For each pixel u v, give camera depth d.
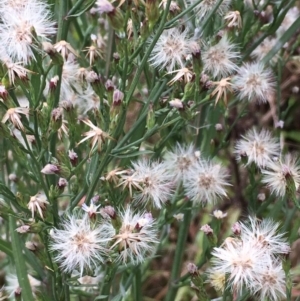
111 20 0.26
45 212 0.27
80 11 0.29
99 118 0.27
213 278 0.28
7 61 0.26
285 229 0.30
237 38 0.31
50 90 0.26
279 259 0.27
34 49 0.27
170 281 0.32
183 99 0.27
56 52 0.26
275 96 0.43
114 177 0.28
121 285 0.30
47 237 0.27
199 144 0.32
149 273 0.41
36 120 0.27
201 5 0.29
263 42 0.34
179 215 0.29
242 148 0.30
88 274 0.27
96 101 0.30
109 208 0.26
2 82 0.26
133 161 0.30
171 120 0.28
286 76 0.47
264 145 0.30
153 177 0.28
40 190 0.32
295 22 0.31
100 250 0.26
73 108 0.28
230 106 0.32
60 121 0.26
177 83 0.27
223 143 0.31
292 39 0.36
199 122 0.31
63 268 0.27
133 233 0.26
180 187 0.30
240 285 0.26
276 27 0.31
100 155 0.27
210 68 0.29
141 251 0.27
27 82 0.26
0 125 0.26
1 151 0.31
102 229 0.27
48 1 0.29
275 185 0.29
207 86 0.27
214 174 0.29
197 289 0.27
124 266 0.29
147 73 0.29
